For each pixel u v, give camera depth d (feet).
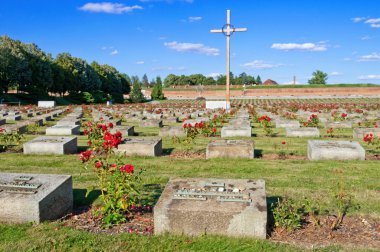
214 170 34.86
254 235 18.98
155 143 42.39
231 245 18.22
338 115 101.24
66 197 23.43
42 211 21.22
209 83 578.25
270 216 21.35
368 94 374.84
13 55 228.02
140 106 183.42
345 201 24.72
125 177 22.35
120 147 42.39
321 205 23.93
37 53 268.00
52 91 288.71
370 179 31.09
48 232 19.89
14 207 21.01
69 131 63.16
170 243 18.47
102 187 22.77
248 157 40.70
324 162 38.22
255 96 379.55
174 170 35.01
